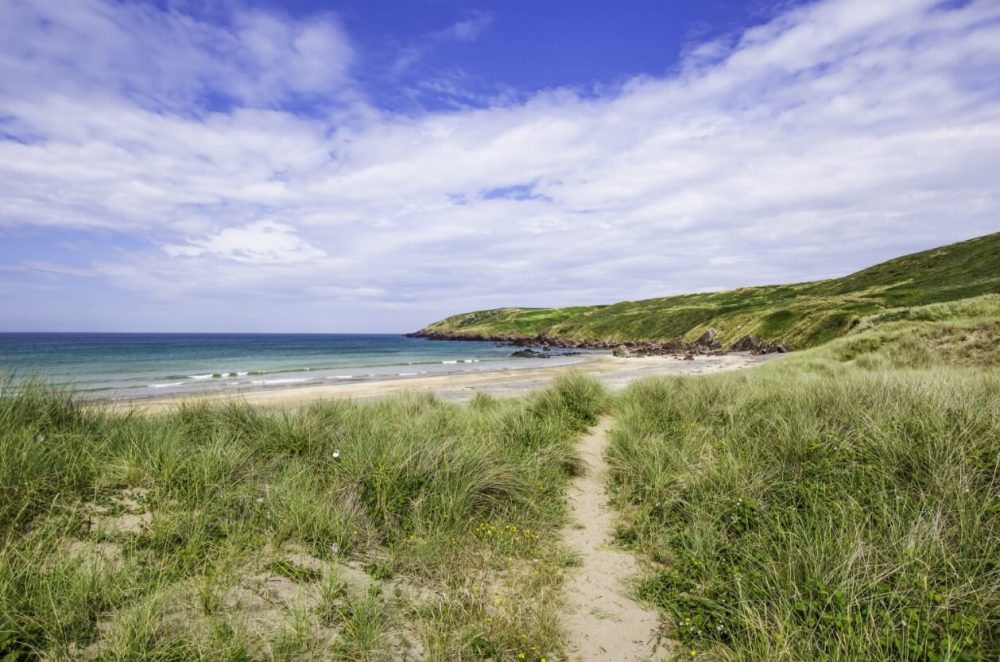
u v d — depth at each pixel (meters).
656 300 120.50
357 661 2.64
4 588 2.60
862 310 46.72
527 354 62.66
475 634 2.95
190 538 3.56
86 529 3.57
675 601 3.46
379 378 28.17
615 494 5.73
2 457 3.92
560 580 3.81
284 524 3.91
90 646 2.51
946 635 2.58
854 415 5.63
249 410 6.82
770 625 2.88
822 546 3.34
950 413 5.13
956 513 3.51
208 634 2.65
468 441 6.26
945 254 71.31
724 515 4.38
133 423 5.87
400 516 4.39
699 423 7.50
